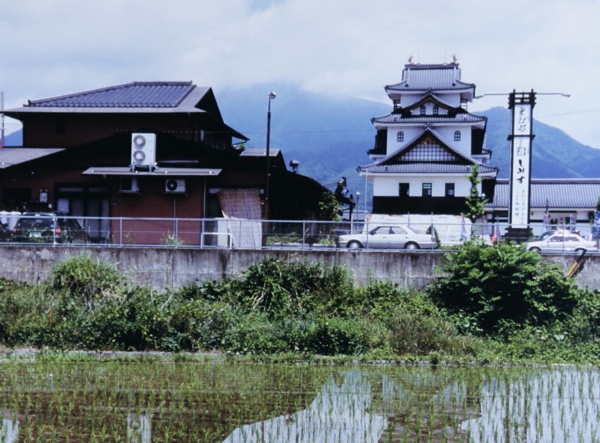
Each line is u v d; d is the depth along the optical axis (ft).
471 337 74.95
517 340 75.10
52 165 120.16
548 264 85.56
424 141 191.31
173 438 40.45
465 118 202.39
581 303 81.97
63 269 80.79
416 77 227.40
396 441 40.37
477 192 170.71
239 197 116.67
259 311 80.28
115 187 115.75
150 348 70.38
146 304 74.28
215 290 84.02
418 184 190.60
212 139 151.12
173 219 92.17
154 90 151.94
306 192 151.12
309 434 41.65
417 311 80.23
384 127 208.44
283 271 84.33
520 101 120.67
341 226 97.19
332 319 74.74
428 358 67.41
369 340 71.72
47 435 40.55
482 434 42.32
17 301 74.43
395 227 103.40
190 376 57.82
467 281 81.30
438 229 100.42
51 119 140.36
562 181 237.45
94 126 139.44
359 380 57.67
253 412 46.47
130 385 53.93
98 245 90.79
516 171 120.57
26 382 54.29
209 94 156.04
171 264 89.10
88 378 56.34
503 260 80.84
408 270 87.97
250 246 94.02
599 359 70.64
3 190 120.37
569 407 49.80
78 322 72.08
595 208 227.61
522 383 57.82
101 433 40.93
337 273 84.48
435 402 50.21
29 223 93.86
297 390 53.36
